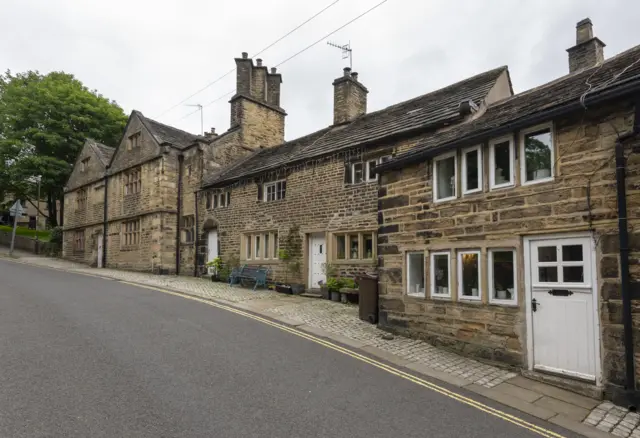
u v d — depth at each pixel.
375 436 4.12
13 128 27.36
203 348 6.76
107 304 10.28
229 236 16.58
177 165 19.92
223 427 4.12
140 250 20.12
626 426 4.64
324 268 12.74
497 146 6.87
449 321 7.35
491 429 4.44
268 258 14.86
